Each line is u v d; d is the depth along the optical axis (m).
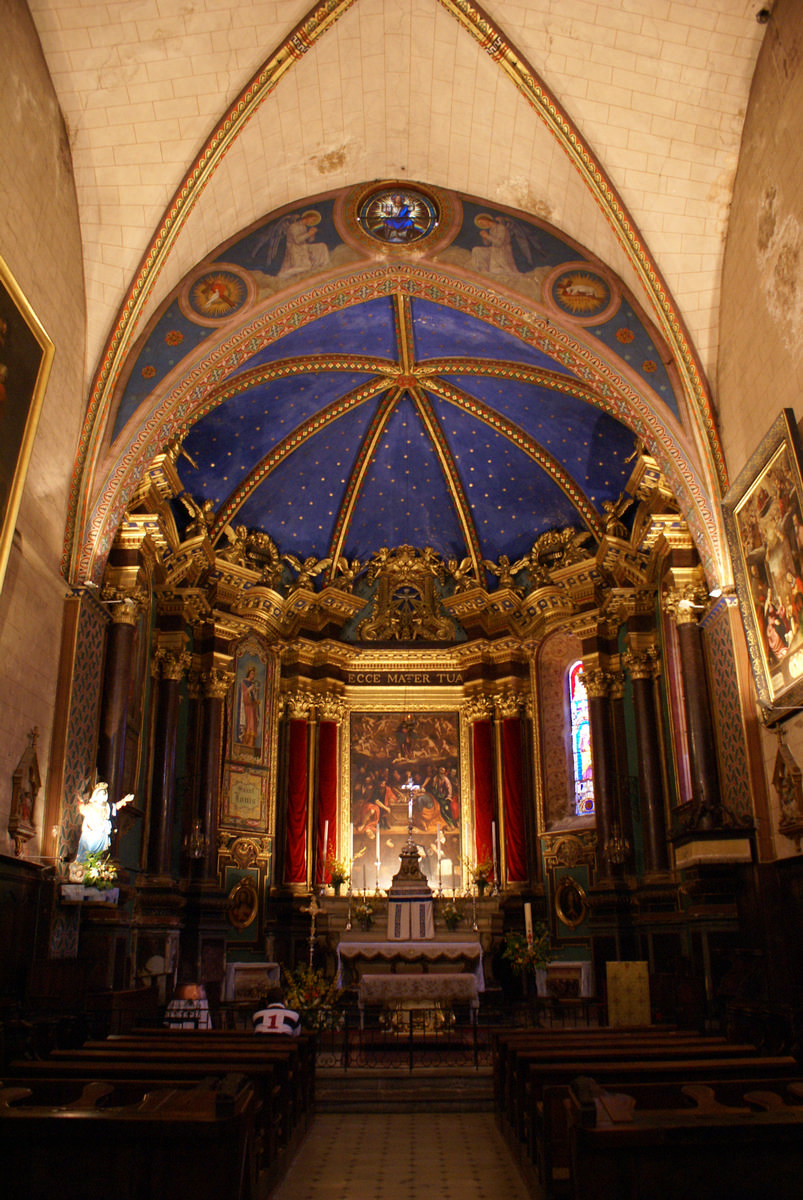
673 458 15.46
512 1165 8.26
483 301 16.48
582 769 20.80
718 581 14.69
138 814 16.97
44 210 12.53
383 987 15.39
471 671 22.33
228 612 20.33
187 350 15.72
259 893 19.95
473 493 22.12
